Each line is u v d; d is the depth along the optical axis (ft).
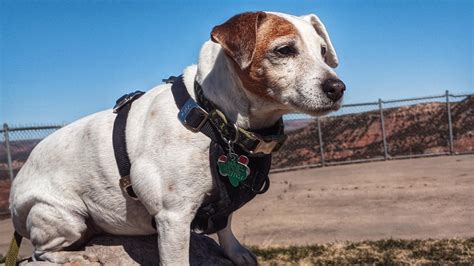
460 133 17.25
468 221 7.50
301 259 6.02
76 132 2.80
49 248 2.81
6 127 10.55
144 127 2.54
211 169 2.43
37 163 2.87
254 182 2.49
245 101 2.40
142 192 2.49
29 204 2.81
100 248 2.86
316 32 2.69
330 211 8.74
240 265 2.91
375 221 7.88
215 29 2.42
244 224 8.16
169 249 2.46
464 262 5.65
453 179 10.74
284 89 2.40
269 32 2.43
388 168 13.43
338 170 14.08
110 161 2.62
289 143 17.47
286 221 8.21
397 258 5.93
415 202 8.95
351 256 6.08
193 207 2.47
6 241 8.11
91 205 2.73
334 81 2.35
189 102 2.44
